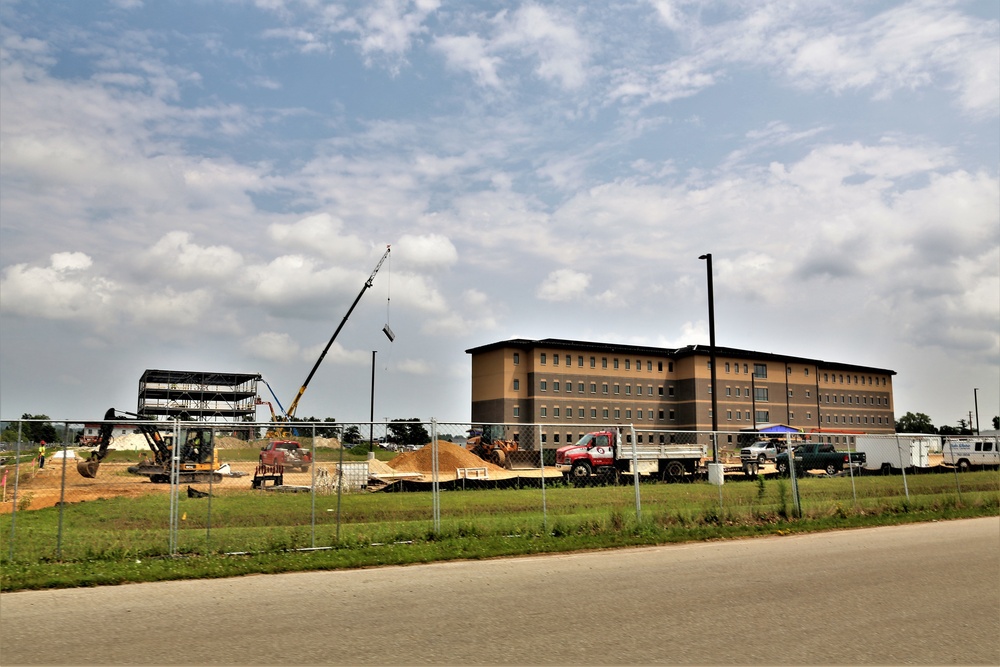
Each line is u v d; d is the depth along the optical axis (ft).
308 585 34.01
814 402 357.00
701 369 328.90
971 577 36.04
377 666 21.09
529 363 312.71
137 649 22.76
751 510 64.54
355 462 99.09
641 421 326.03
